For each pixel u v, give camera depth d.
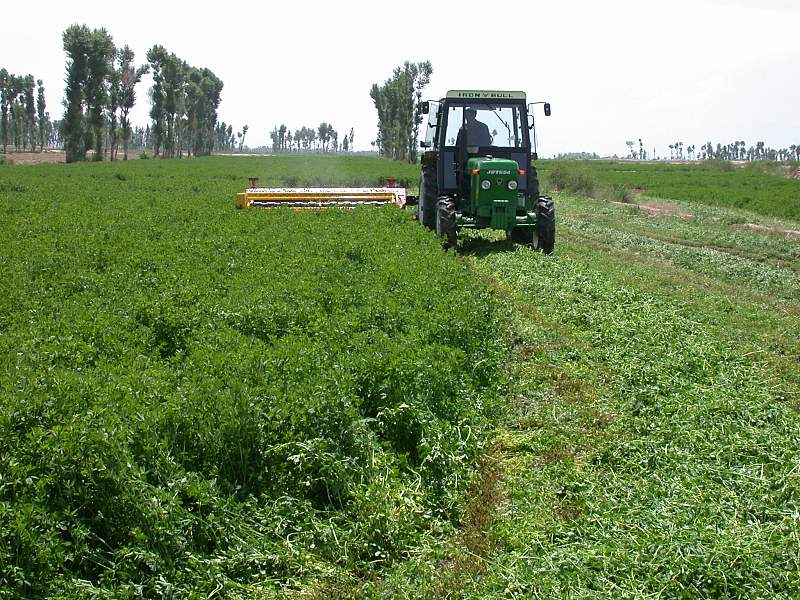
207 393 6.21
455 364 7.87
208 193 30.08
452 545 5.61
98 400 6.07
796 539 5.25
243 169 56.66
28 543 4.57
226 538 5.32
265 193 22.44
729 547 5.09
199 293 10.29
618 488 6.31
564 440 7.33
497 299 11.95
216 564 5.06
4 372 6.67
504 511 6.18
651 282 14.21
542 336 10.45
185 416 6.00
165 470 5.52
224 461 5.90
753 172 65.44
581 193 36.88
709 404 7.75
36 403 5.72
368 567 5.38
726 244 20.80
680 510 5.75
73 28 76.31
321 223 17.70
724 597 4.74
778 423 7.48
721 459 6.71
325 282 10.96
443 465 6.46
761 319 11.84
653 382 8.65
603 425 7.69
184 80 104.75
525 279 13.82
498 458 7.04
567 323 11.27
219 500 5.44
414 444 6.87
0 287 10.48
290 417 6.17
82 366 7.39
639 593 4.75
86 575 4.91
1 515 4.64
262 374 6.79
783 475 6.28
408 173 49.47
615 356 9.57
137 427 5.66
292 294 10.05
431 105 17.73
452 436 6.86
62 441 5.19
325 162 73.69
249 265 12.69
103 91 80.56
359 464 6.18
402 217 19.62
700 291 13.70
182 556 5.05
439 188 17.17
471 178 16.47
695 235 22.44
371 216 19.28
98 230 16.75
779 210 30.08
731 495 6.00
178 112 104.00
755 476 6.32
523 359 9.78
